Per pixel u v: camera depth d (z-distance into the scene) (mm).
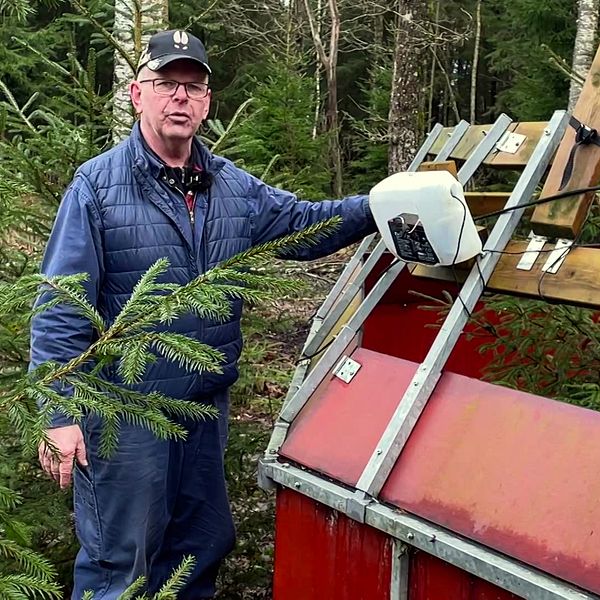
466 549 1722
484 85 20062
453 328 2160
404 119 7887
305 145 7758
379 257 2727
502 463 1820
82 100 3336
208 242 2525
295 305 4809
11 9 3277
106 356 1579
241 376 3395
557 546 1620
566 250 2146
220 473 2711
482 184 6621
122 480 2414
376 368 2299
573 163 2230
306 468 2209
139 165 2422
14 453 2859
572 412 1792
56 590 1393
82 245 2328
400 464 2002
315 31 12219
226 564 3350
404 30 7820
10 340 2910
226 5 13344
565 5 10203
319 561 2139
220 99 15445
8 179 3104
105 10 3951
